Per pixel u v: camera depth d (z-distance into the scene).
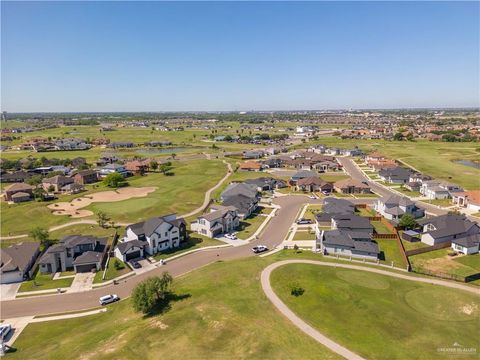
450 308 51.31
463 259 70.75
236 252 77.81
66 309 57.69
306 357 39.88
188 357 40.44
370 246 71.75
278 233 88.62
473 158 189.75
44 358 43.59
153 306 53.88
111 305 58.62
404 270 65.38
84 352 43.28
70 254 72.00
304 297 53.53
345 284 57.81
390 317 48.41
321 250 74.56
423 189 124.00
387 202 98.19
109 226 93.38
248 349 41.34
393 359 39.69
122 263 73.00
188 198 118.81
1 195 128.62
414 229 85.81
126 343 43.62
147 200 115.81
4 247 82.56
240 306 50.81
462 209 105.62
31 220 98.31
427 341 43.31
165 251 79.00
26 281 67.19
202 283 59.41
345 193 128.00
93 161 196.75
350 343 42.62
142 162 170.50
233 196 108.88
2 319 55.09
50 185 133.12
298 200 118.56
